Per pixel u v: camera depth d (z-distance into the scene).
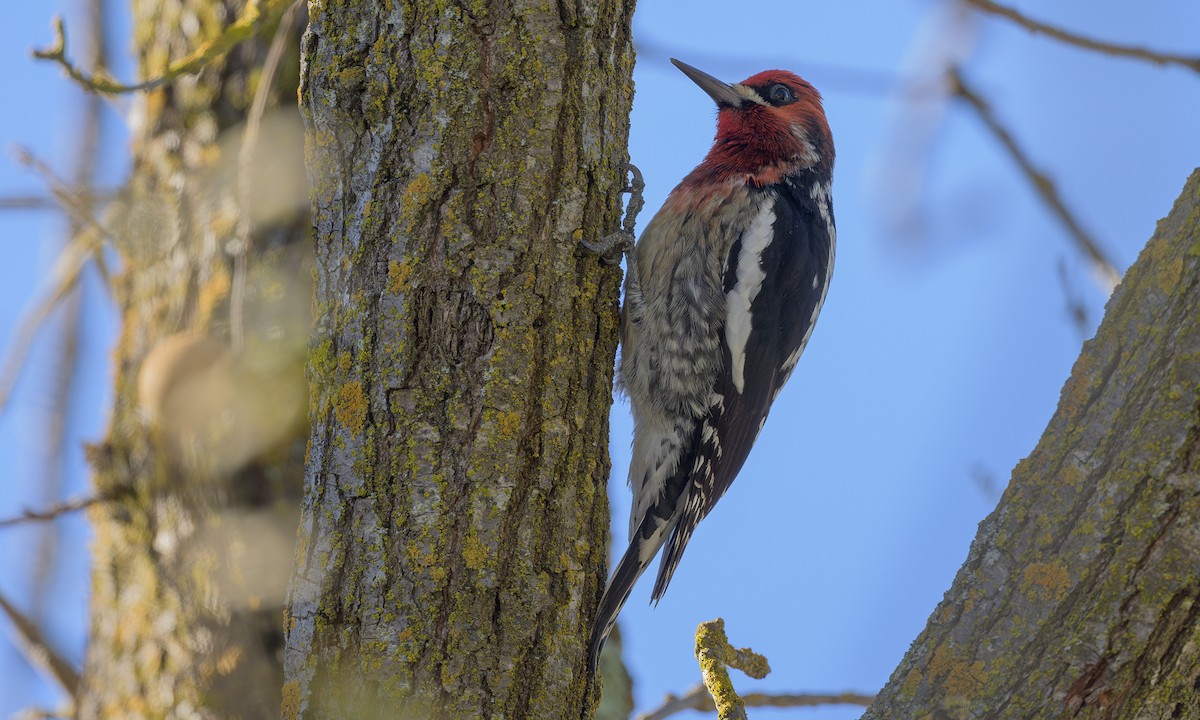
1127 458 6.30
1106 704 6.20
